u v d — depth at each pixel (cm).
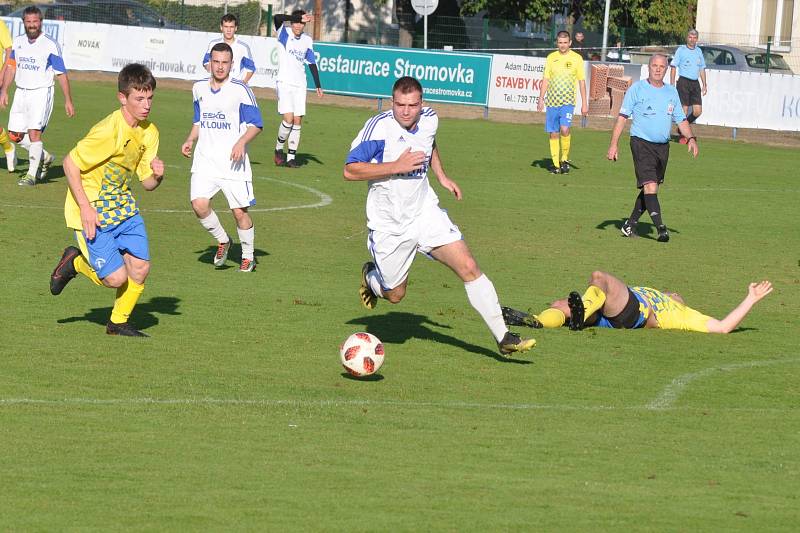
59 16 10944
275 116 7925
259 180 5269
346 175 2245
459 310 2959
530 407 2089
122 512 1459
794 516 1527
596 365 2444
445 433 1892
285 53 5634
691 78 7669
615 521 1482
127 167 2353
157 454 1712
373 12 14325
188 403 2005
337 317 2795
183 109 7875
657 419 2045
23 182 4634
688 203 5256
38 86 4628
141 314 2722
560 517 1489
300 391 2127
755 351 2639
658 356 2552
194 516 1450
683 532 1448
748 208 5178
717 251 4078
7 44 4597
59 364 2227
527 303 3069
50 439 1766
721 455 1823
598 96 8925
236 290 3083
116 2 11256
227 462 1686
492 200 5028
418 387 2202
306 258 3634
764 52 10112
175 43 9456
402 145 2255
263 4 13700
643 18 11950
